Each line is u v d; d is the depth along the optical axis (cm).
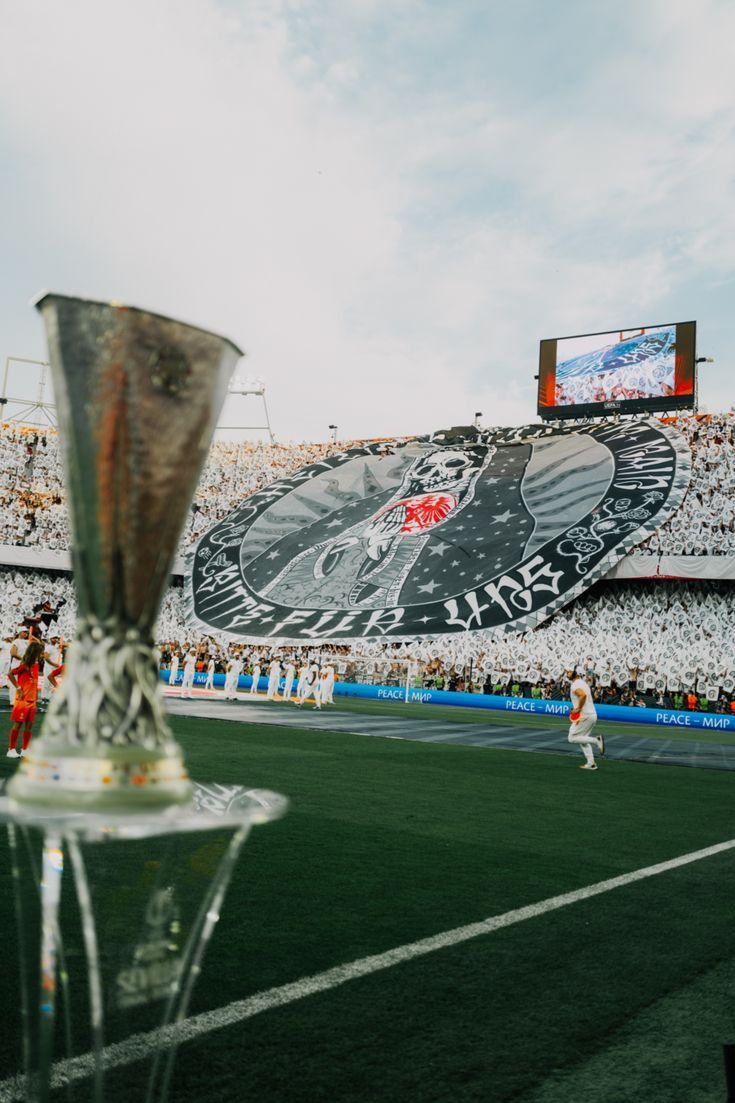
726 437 3928
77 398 129
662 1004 375
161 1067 279
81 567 130
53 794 123
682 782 1252
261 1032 323
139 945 170
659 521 3603
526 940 460
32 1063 155
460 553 3969
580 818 884
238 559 4456
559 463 4319
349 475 4912
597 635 3428
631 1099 284
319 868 602
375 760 1302
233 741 1452
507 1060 312
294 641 3741
